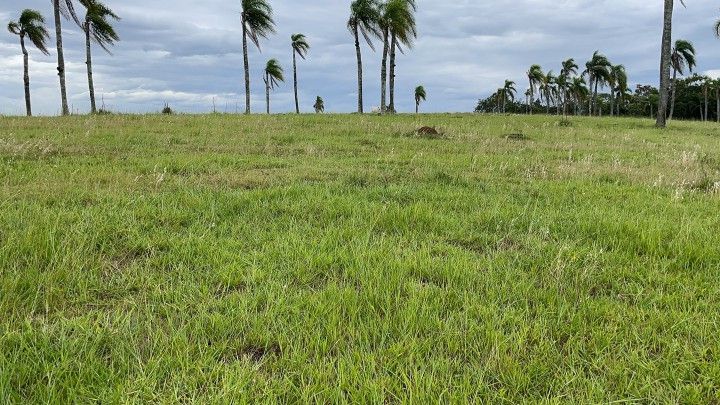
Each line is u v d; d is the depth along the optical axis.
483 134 13.24
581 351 2.05
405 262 2.99
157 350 1.97
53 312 2.31
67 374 1.77
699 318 2.31
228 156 7.54
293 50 37.97
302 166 6.94
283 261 3.04
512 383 1.80
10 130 10.27
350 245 3.34
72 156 6.98
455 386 1.76
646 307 2.47
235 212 4.22
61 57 21.08
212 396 1.64
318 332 2.08
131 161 6.73
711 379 1.84
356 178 6.03
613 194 5.37
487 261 3.10
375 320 2.22
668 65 20.61
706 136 16.36
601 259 3.13
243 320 2.23
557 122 20.34
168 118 15.77
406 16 25.53
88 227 3.36
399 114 27.36
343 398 1.68
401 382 1.80
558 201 4.98
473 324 2.19
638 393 1.76
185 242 3.30
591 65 48.28
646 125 21.61
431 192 5.22
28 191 4.39
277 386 1.75
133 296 2.53
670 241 3.45
